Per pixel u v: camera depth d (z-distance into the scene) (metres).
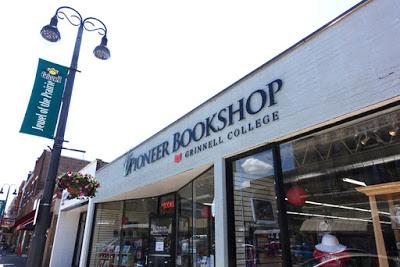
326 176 4.16
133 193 9.19
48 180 5.37
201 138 6.07
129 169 8.99
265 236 4.59
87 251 10.87
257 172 4.90
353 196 3.92
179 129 6.90
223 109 5.62
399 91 3.25
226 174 5.37
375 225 3.71
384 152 3.67
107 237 10.76
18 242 36.03
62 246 14.58
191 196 7.40
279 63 4.70
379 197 3.71
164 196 9.20
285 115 4.43
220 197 5.24
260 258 4.59
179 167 6.60
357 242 3.83
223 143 5.46
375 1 3.66
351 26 3.86
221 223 5.07
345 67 3.82
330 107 3.88
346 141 4.01
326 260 4.00
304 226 4.24
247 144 4.95
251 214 4.87
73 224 15.09
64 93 6.04
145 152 8.27
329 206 4.08
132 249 9.73
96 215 11.34
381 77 3.44
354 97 3.65
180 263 7.61
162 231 8.80
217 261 4.95
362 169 3.86
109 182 10.33
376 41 3.57
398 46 3.35
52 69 6.59
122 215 10.60
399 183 3.55
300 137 4.40
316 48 4.22
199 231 6.82
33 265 4.91
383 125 3.67
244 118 5.12
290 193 4.43
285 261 4.20
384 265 3.59
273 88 4.70
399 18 3.40
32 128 6.07
